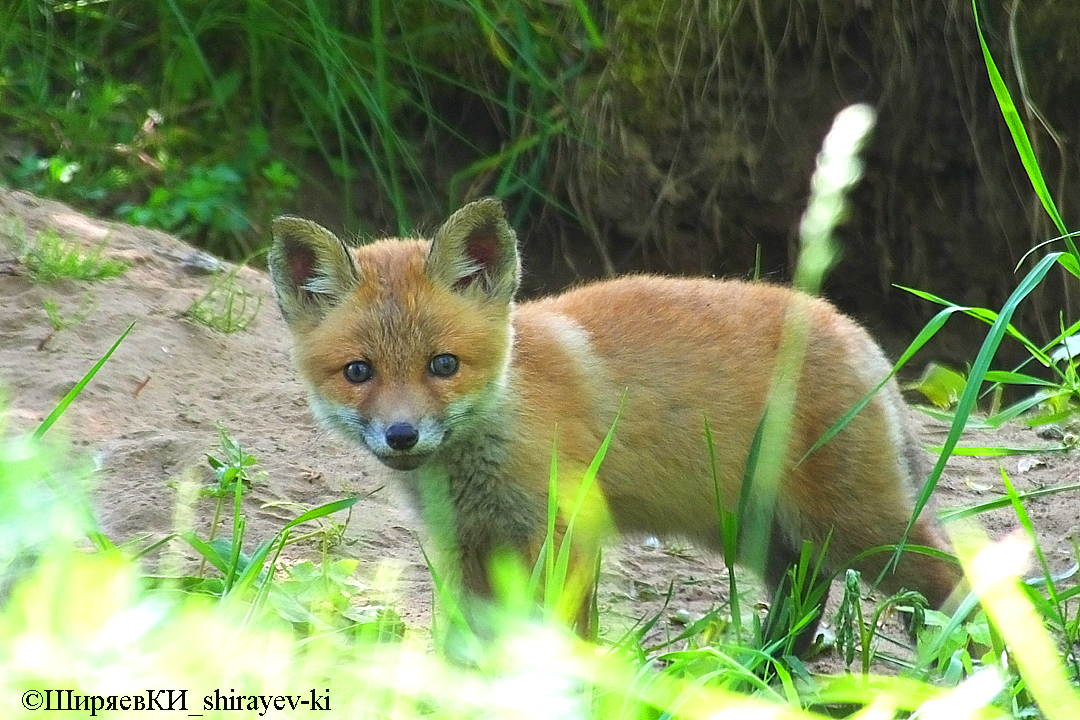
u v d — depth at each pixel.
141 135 18.83
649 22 17.45
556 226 18.86
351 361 7.77
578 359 8.07
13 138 18.47
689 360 8.15
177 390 10.88
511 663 5.79
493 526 7.98
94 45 19.55
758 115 16.78
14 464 6.11
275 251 8.12
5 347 10.81
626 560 9.69
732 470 8.14
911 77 15.77
